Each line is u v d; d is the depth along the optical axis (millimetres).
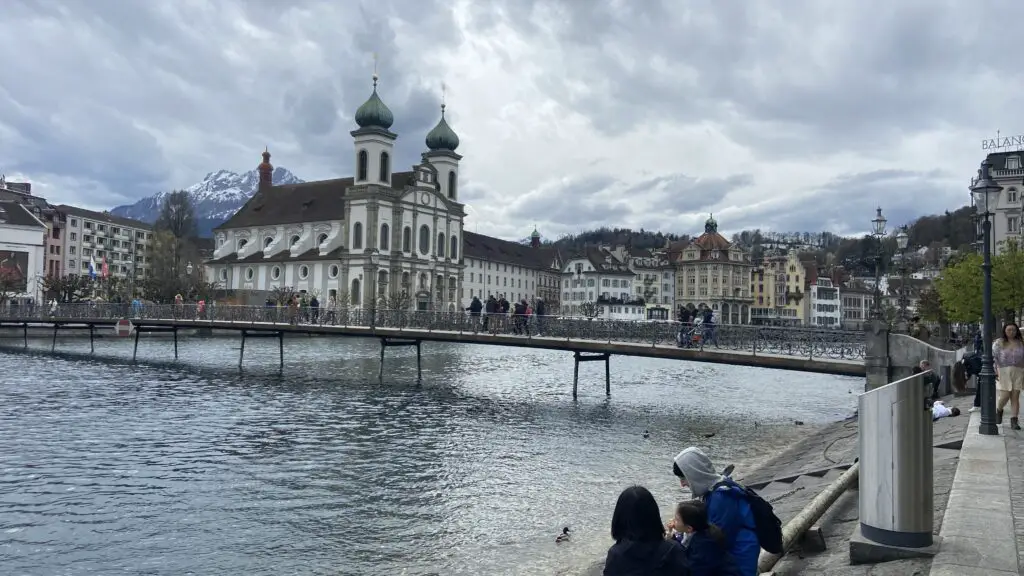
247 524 15984
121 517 16438
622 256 183500
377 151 118125
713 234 178750
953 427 19266
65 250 155125
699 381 50906
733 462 22859
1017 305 56219
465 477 20406
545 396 39781
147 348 70062
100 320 63031
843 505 12703
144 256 141750
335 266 120250
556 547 14414
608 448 24906
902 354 29500
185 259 138125
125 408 32469
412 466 21734
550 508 17312
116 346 71375
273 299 97625
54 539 14938
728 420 31750
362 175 118875
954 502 10352
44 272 145750
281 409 33125
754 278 182875
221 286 135375
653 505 6016
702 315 38406
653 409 35125
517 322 41875
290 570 13289
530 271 175500
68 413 30688
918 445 8352
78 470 20750
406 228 121438
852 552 8562
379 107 118812
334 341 90750
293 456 22969
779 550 6742
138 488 18922
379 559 13836
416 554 14078
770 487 17891
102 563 13656
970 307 57750
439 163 132875
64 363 54031
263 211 136375
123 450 23516
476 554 14023
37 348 67062
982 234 18375
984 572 7469
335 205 127188
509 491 18891
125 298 104000
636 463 22484
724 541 6438
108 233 167625
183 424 28609
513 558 13773
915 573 7848
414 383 45469
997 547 8289
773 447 25453
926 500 8375
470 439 26281
